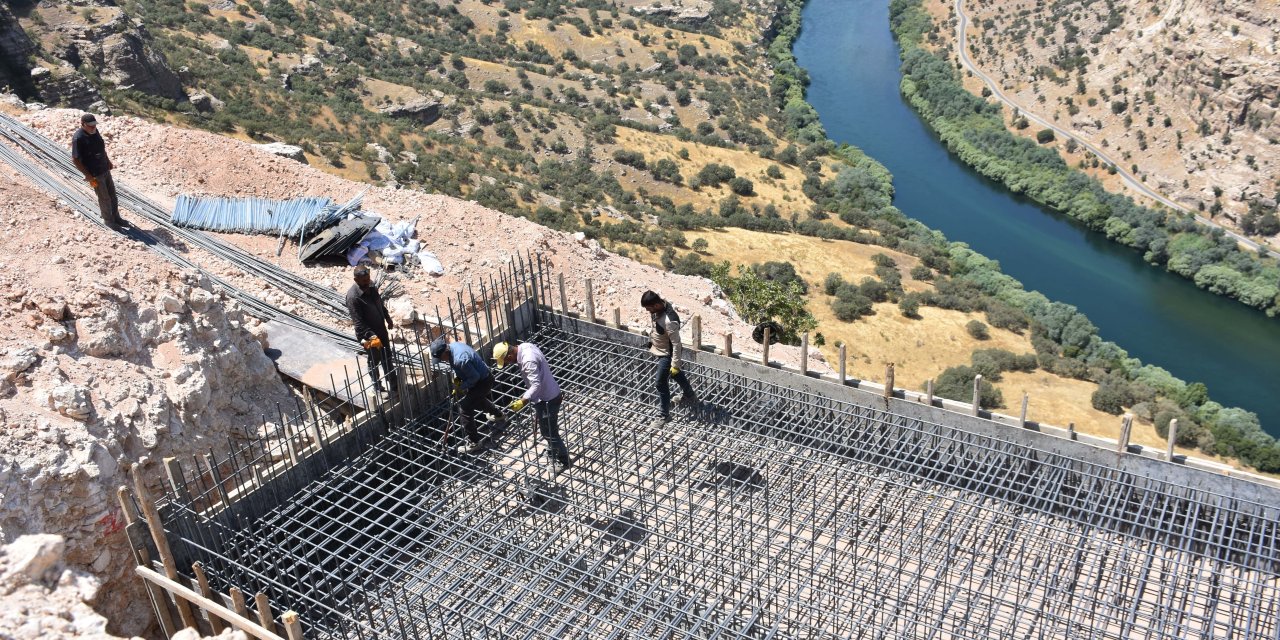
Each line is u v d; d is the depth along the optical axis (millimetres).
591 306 14477
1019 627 9484
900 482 11359
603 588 9648
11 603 8062
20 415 9844
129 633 9734
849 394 12797
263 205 17828
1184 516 10805
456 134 88062
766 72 121938
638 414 12797
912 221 79312
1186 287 69750
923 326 58781
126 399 11000
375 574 9648
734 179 86938
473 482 11242
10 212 12711
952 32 121188
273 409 12883
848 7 146125
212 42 86062
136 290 12391
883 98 112312
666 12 137250
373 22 112625
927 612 9453
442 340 11258
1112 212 77688
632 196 80438
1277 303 64562
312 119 72188
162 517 9438
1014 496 11641
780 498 11133
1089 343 58375
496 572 9742
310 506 10461
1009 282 66125
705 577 9898
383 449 11711
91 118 13992
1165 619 8969
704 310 21922
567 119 94875
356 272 11766
